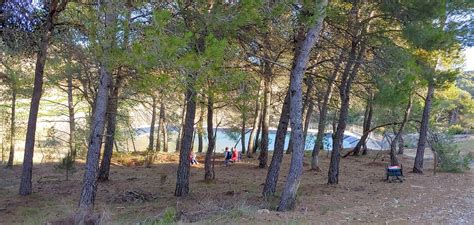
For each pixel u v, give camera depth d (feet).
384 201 38.24
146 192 50.55
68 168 61.11
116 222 29.66
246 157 90.17
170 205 41.01
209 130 61.00
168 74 28.07
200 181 59.47
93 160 34.12
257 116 91.76
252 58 39.75
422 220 29.07
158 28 25.91
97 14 27.73
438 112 109.09
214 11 29.68
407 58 36.86
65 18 39.27
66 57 40.45
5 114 82.23
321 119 67.46
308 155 92.68
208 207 32.89
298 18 33.91
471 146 120.47
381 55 39.09
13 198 47.21
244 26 32.81
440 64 54.80
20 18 34.60
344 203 37.47
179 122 97.91
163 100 46.29
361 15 42.91
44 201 46.34
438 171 66.90
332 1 39.14
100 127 34.30
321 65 48.88
